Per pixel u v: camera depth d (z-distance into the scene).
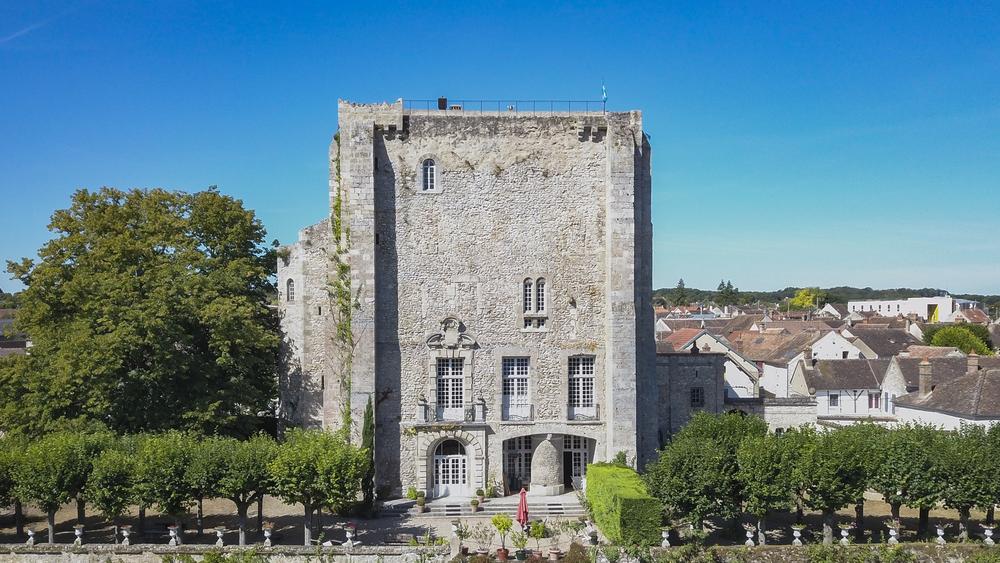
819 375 64.19
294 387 48.59
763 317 123.12
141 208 48.00
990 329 99.38
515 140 42.88
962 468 33.19
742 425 39.69
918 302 162.88
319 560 31.83
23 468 32.69
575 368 43.31
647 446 43.75
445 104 44.56
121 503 32.81
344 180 41.62
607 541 34.00
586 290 43.12
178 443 33.94
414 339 42.53
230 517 39.56
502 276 42.88
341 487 33.09
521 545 33.12
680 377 53.12
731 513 33.22
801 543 33.84
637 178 43.19
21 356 41.59
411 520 39.00
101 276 42.41
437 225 42.69
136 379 40.69
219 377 44.38
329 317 45.03
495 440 42.53
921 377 55.75
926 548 32.31
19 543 33.75
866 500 44.84
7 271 44.34
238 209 50.84
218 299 43.84
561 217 43.03
